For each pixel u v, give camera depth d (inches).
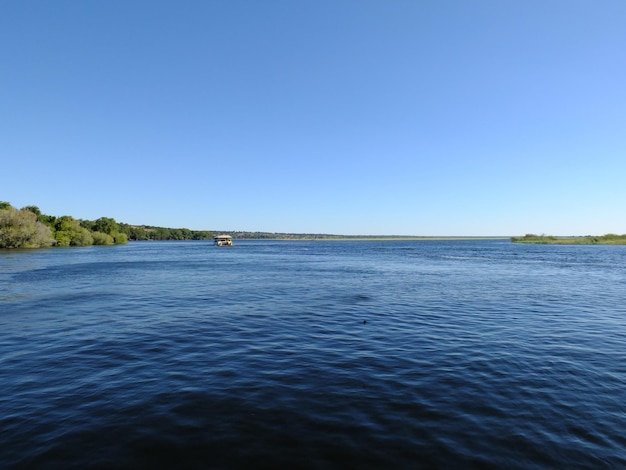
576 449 274.7
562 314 768.3
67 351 507.8
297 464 257.0
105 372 429.4
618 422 313.3
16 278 1408.7
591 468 253.3
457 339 573.9
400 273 1684.3
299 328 644.7
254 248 5674.2
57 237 4520.2
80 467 253.4
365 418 319.3
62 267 1902.1
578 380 404.5
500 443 281.7
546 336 591.2
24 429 300.7
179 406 341.1
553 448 275.6
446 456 265.7
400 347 531.2
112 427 304.0
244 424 309.3
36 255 2915.8
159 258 2869.1
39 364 455.8
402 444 280.2
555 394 368.2
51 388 383.2
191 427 304.3
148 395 365.4
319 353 503.2
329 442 282.8
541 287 1203.2
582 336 591.8
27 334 597.0
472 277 1512.1
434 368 442.6
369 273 1683.1
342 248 5625.0
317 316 744.3
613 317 740.0
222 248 5605.3
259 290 1119.6
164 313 772.6
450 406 341.7
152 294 1034.1
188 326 656.4
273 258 2979.8
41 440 284.8
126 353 500.1
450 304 881.5
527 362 464.1
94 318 722.8
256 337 585.0
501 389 379.9
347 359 477.4
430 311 796.6
